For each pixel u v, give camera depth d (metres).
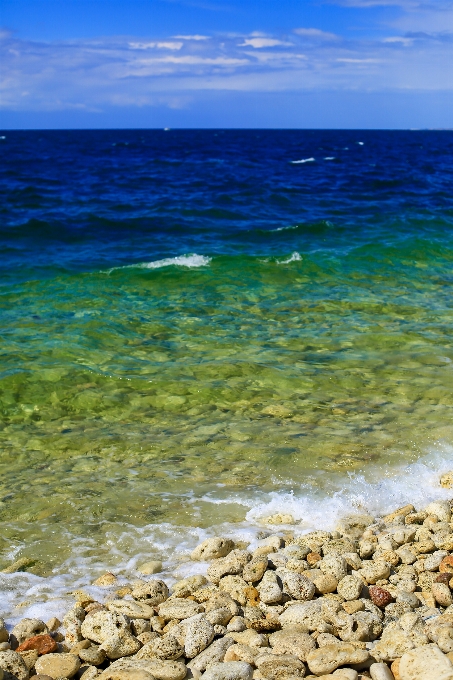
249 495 6.16
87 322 11.01
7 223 20.73
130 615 4.45
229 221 23.06
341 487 6.30
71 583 4.94
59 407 8.01
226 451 6.97
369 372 9.04
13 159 56.66
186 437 7.30
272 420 7.68
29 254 17.23
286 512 5.89
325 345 10.09
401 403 8.11
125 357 9.48
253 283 13.89
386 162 58.09
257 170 45.97
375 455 6.88
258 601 4.66
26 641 4.18
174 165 49.72
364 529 5.67
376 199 29.73
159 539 5.50
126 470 6.62
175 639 4.15
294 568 4.97
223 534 5.55
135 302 12.37
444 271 15.37
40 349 9.66
